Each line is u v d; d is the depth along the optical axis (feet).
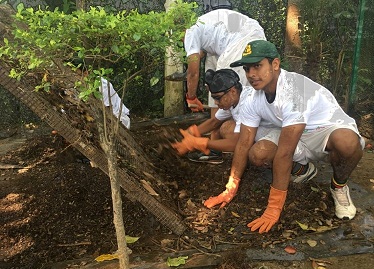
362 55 16.62
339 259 9.53
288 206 11.36
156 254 9.66
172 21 7.04
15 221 10.69
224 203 11.39
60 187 12.00
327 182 12.71
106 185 12.06
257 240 10.13
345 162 10.63
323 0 17.07
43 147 15.03
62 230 10.45
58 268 9.20
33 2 17.40
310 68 17.81
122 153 11.73
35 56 6.95
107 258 9.41
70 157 14.01
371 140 16.07
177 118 17.12
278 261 9.46
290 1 17.24
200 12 17.78
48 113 8.97
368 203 11.75
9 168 13.53
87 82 7.33
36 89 8.08
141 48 7.13
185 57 8.11
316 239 10.19
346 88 17.67
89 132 10.05
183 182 12.61
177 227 10.22
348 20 17.26
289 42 17.60
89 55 7.01
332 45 17.72
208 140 11.96
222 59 13.07
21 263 9.37
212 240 10.15
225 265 9.29
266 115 10.76
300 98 10.05
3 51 7.05
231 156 14.28
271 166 11.14
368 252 9.75
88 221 10.77
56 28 7.06
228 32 13.21
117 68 16.49
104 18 6.64
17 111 17.93
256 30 13.15
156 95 19.20
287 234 10.34
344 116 10.81
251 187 12.10
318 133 10.77
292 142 9.98
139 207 11.28
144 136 15.85
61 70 8.05
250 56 9.62
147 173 11.82
